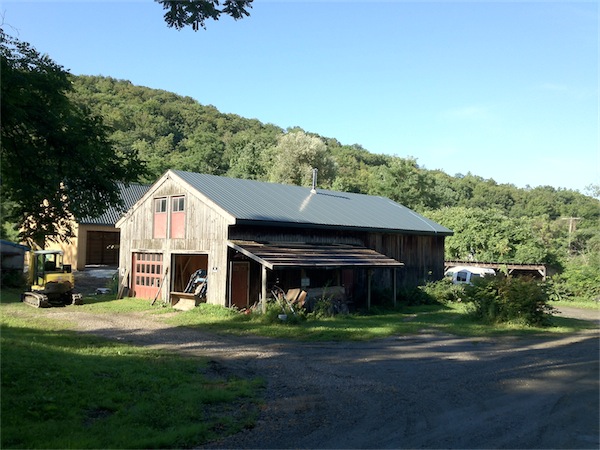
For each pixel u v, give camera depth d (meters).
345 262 22.94
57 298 23.69
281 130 139.00
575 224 63.78
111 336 15.49
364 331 17.36
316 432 7.25
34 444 6.23
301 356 13.05
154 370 10.35
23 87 10.77
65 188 12.28
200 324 18.45
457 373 11.12
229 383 9.85
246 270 22.55
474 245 44.22
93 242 39.50
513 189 111.69
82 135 11.84
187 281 25.62
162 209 25.41
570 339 16.41
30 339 13.38
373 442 6.86
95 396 8.27
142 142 82.00
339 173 79.62
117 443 6.47
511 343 15.48
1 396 7.77
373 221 28.20
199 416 7.79
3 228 32.88
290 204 26.14
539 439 6.96
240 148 83.81
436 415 8.05
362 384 10.08
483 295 20.78
